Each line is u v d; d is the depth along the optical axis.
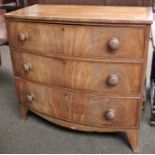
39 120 1.79
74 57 1.31
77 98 1.43
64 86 1.43
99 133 1.64
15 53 1.55
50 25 1.30
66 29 1.26
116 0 1.63
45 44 1.37
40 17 1.29
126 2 1.62
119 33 1.19
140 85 1.30
